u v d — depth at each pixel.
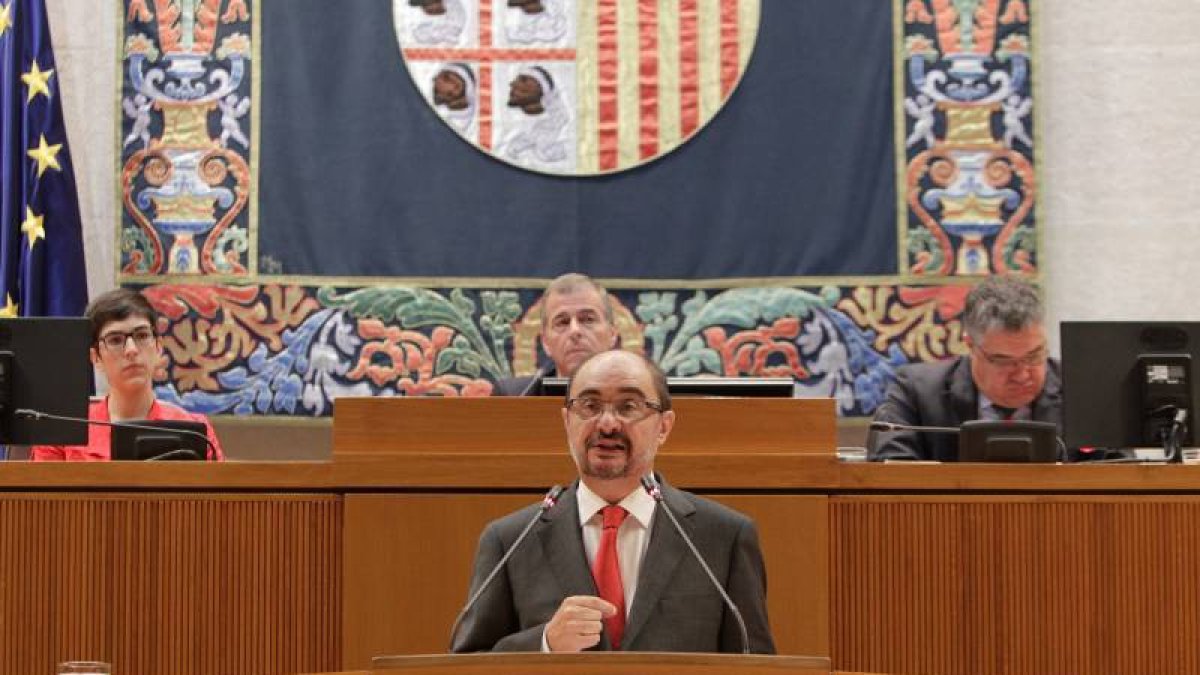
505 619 6.61
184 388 13.44
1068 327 8.48
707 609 6.52
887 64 13.76
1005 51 13.76
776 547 7.43
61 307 13.14
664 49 13.83
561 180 13.75
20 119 13.33
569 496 6.78
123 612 7.44
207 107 13.69
